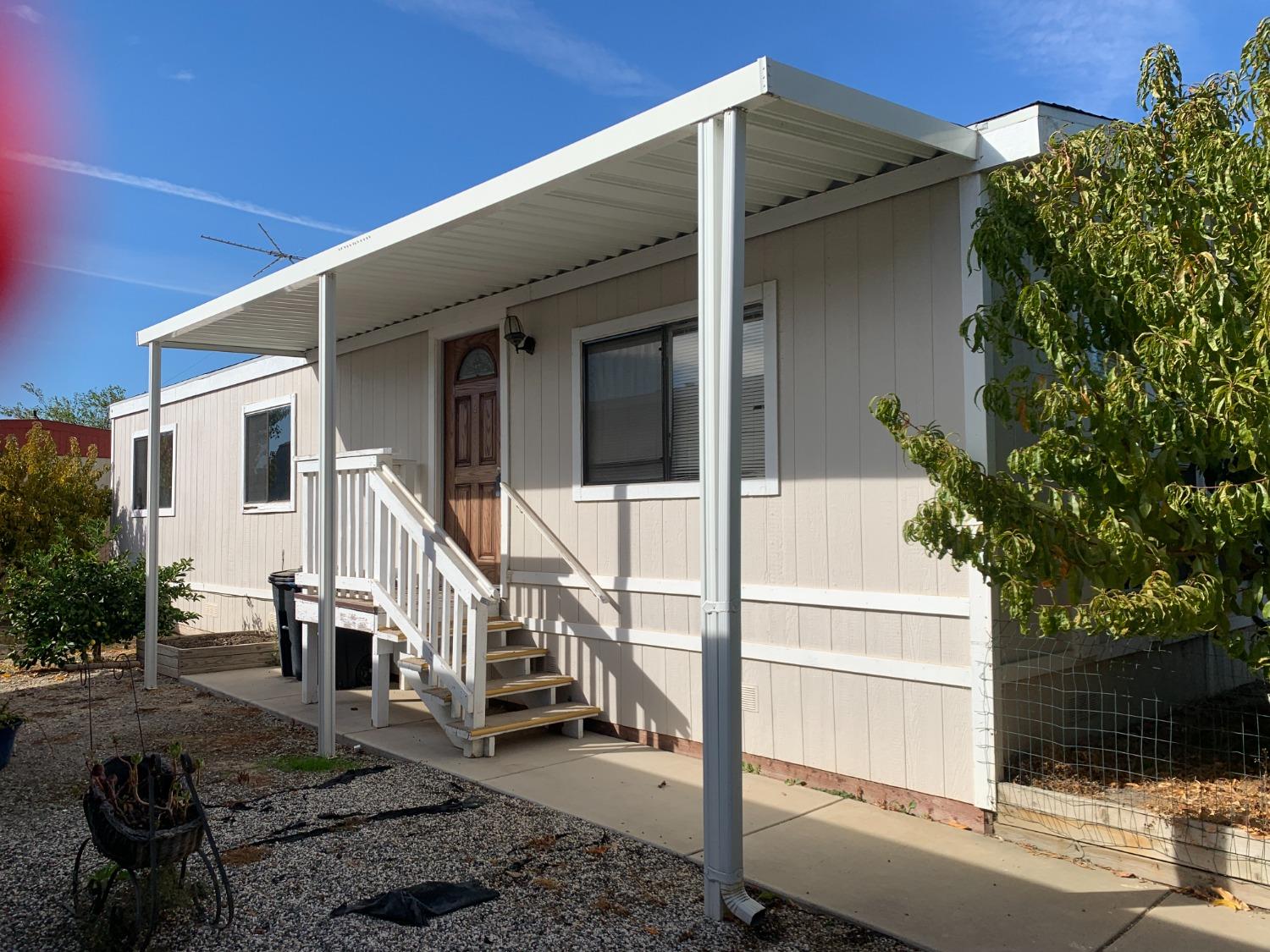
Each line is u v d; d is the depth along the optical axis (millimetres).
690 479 5930
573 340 6707
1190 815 3881
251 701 7570
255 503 10625
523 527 7117
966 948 3275
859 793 4965
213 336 8812
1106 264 3564
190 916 3498
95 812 3322
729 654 3590
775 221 5398
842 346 5086
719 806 3561
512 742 6191
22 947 3268
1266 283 2955
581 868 4000
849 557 5027
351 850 4195
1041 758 4590
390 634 6543
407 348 8398
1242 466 3189
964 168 4543
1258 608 3393
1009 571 3299
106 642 9477
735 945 3318
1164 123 3828
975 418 4492
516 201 4852
